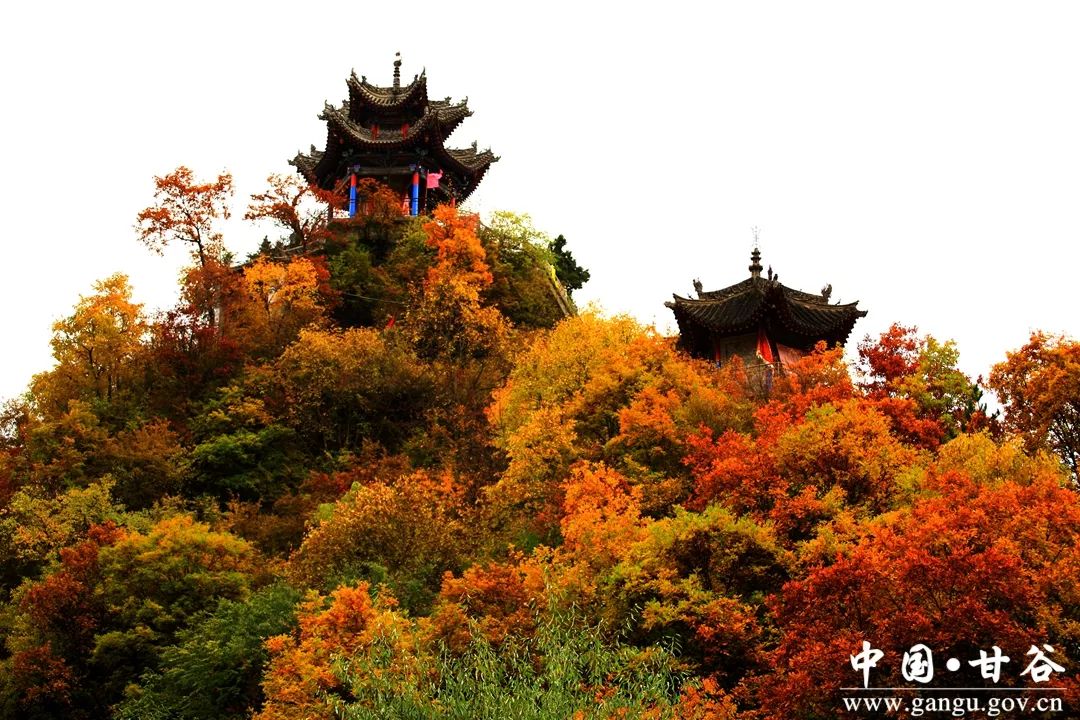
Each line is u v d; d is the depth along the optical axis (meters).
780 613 34.47
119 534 52.09
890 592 32.88
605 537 40.50
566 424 52.75
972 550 33.03
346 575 45.50
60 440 67.62
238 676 42.62
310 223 96.88
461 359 74.25
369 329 77.00
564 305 96.75
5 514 60.03
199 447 66.38
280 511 62.50
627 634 37.28
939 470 41.34
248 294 82.38
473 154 116.38
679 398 53.81
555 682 27.34
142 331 79.19
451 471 57.84
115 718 43.97
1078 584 31.81
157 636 47.44
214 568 50.22
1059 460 45.78
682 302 73.94
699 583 37.22
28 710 47.09
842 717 31.38
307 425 69.81
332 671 31.56
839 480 41.97
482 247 91.69
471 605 37.69
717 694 34.69
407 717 27.30
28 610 49.59
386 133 112.31
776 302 71.75
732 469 42.38
